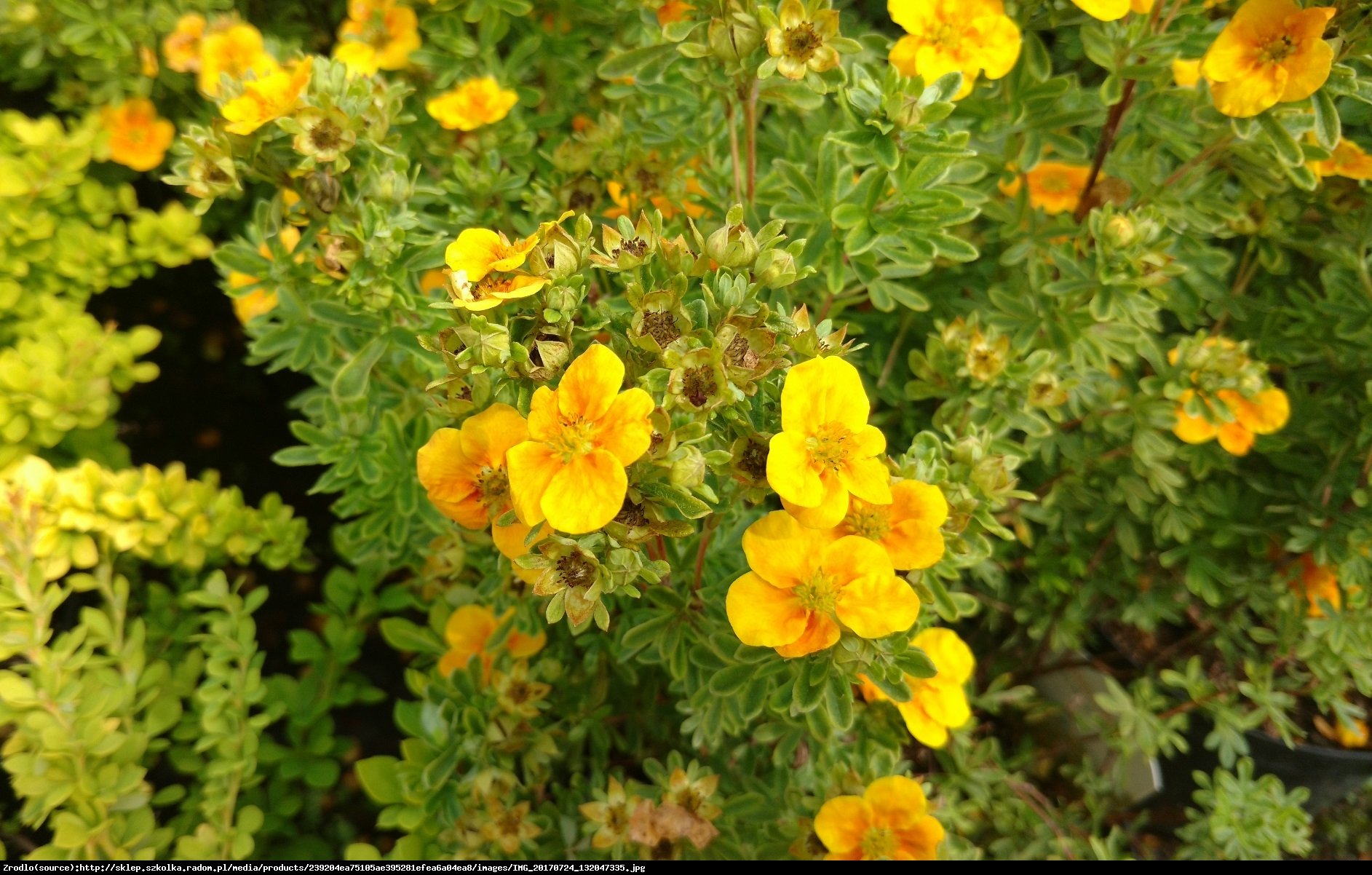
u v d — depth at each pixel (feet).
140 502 0.92
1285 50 0.78
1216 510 1.10
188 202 1.40
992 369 0.89
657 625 0.80
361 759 1.33
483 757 0.94
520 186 1.03
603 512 0.58
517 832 0.92
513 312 0.65
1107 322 1.00
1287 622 1.11
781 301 0.85
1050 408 0.92
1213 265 1.04
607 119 0.98
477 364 0.62
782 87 0.78
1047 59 0.93
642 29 1.07
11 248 0.99
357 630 1.15
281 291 0.95
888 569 0.65
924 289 1.11
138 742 0.89
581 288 0.63
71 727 0.83
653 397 0.61
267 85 0.80
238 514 1.02
